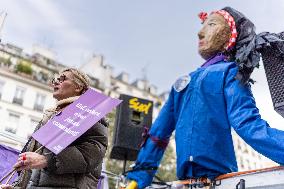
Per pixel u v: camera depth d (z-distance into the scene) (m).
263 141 2.57
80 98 2.37
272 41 2.74
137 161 3.58
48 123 2.28
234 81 3.05
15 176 3.51
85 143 2.23
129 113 5.66
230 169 3.02
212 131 3.07
